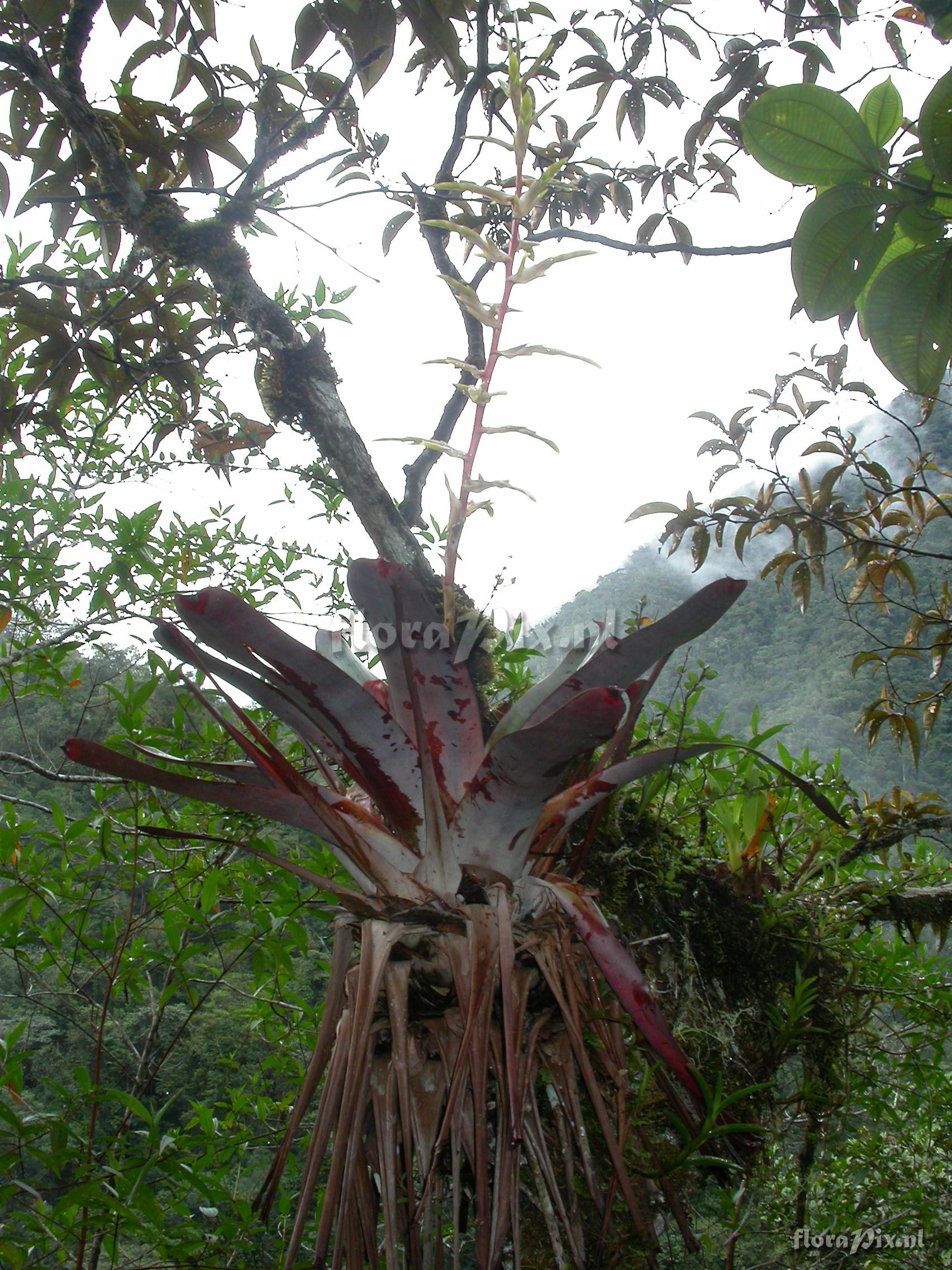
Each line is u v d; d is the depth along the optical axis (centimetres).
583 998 131
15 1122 155
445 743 128
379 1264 149
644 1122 145
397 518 165
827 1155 216
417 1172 131
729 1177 149
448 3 187
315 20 185
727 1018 166
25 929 207
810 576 271
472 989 113
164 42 198
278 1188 128
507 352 137
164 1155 163
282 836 222
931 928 204
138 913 213
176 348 248
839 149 116
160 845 196
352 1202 126
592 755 166
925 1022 193
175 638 121
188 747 201
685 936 172
